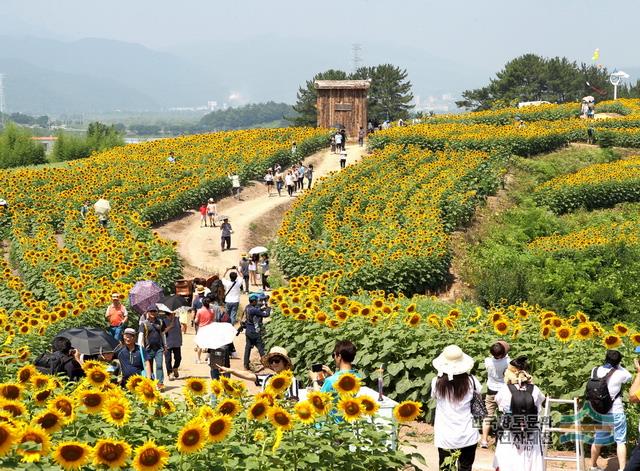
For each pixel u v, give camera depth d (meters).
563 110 75.75
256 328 19.45
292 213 45.12
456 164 55.03
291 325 18.16
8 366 12.74
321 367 11.30
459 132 64.94
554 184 52.62
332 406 9.01
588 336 13.48
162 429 8.70
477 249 42.22
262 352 19.52
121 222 39.97
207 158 60.19
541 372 13.88
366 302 22.41
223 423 7.89
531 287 36.41
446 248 37.84
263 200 53.12
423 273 34.88
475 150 60.72
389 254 34.56
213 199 50.97
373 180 52.59
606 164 57.38
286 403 9.77
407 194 48.41
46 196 46.69
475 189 49.78
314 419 8.70
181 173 54.34
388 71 156.12
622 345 14.05
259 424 8.98
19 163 80.12
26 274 31.20
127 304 23.03
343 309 17.17
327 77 153.75
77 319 20.48
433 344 14.99
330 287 28.27
